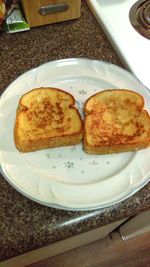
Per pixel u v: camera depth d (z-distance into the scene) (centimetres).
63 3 51
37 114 42
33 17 52
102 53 52
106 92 44
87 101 44
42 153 41
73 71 47
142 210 39
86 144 40
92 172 39
